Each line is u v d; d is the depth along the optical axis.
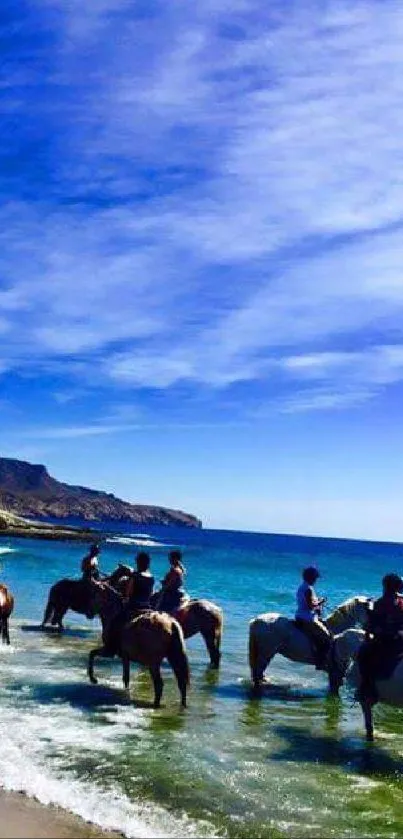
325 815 7.97
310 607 14.11
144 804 7.89
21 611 24.41
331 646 13.93
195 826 7.44
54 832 6.99
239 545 128.12
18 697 12.17
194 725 11.10
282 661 17.48
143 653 12.22
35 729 10.37
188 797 8.19
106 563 54.47
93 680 13.52
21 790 8.03
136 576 13.16
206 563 63.56
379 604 10.98
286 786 8.76
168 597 15.59
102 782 8.44
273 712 12.32
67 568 45.88
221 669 15.99
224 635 21.00
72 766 8.91
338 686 13.94
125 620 12.95
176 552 16.02
